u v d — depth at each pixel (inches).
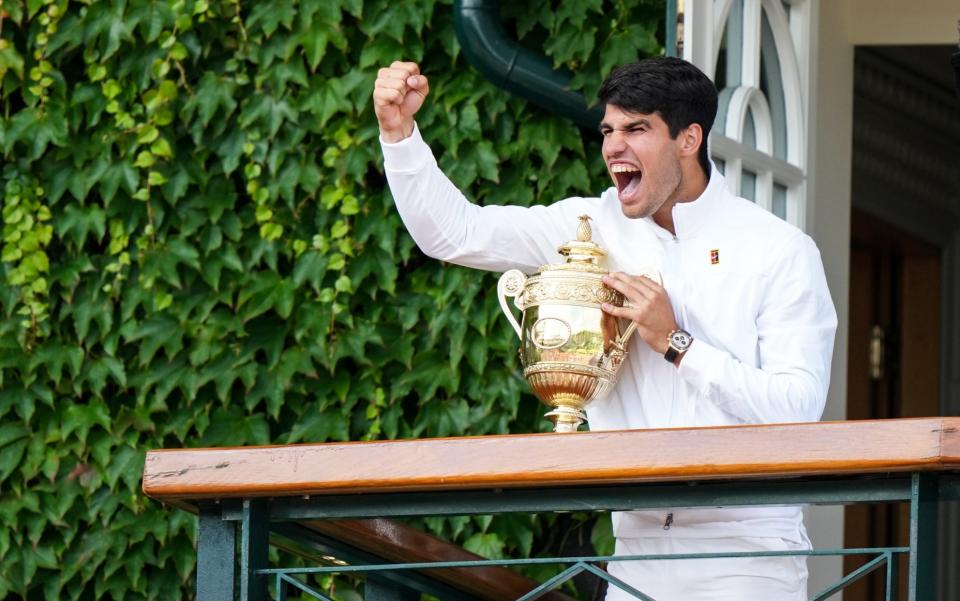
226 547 353.7
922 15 774.5
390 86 431.8
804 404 395.9
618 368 413.7
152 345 665.6
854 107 971.3
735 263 415.8
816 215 727.7
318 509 350.6
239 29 677.9
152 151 673.6
